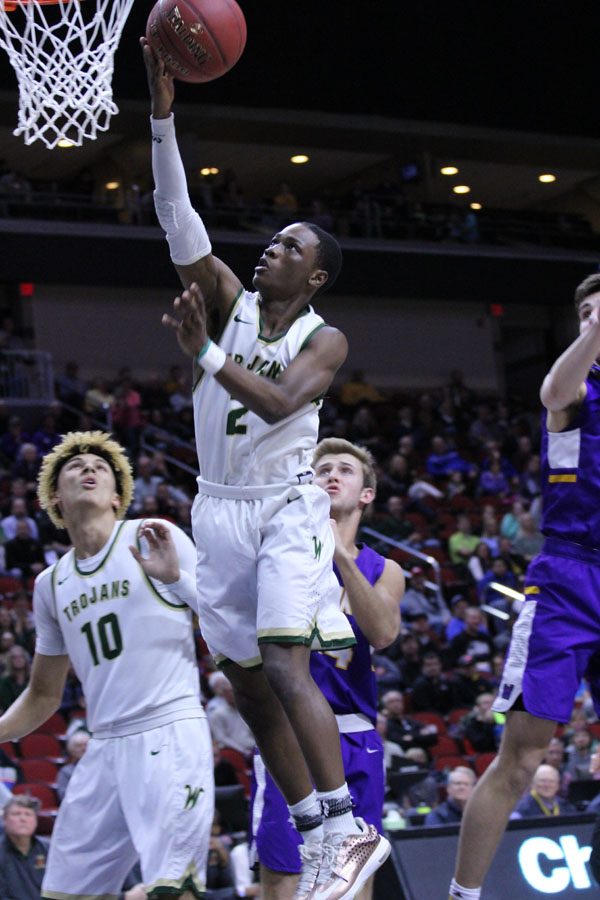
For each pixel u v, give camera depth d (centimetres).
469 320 2928
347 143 2744
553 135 2791
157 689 489
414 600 1616
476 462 2370
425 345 2872
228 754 1123
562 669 437
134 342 2625
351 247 2612
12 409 2181
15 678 1166
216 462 373
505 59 2505
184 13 369
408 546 1831
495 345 2939
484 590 1686
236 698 386
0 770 1012
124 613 491
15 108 2405
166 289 2608
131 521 509
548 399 432
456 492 2148
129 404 2189
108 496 504
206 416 375
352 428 2342
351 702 504
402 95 2462
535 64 2528
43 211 2431
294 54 2383
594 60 2577
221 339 378
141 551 498
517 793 444
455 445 2391
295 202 2711
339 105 2431
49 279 2398
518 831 574
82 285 2456
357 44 2412
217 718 1147
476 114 2525
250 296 384
